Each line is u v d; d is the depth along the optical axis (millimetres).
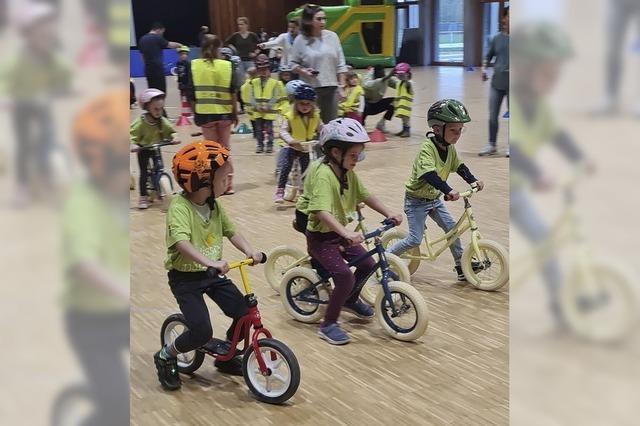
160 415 2275
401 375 2520
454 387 2414
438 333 2889
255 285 3504
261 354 2348
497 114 6809
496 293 3344
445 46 21297
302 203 2924
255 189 5805
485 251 3375
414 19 21688
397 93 8383
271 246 4141
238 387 2473
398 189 5477
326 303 2965
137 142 5199
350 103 7922
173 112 11641
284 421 2219
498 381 2447
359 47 16156
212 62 5527
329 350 2756
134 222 4836
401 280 3246
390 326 2859
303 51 4918
